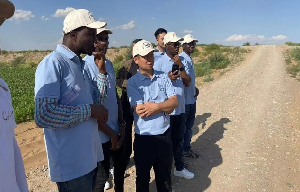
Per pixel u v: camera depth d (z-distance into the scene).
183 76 4.23
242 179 4.51
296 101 9.29
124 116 4.34
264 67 17.91
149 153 3.29
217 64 19.73
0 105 1.68
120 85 4.36
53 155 2.29
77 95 2.32
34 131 7.16
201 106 9.27
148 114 3.16
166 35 4.18
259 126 7.05
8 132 1.73
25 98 10.48
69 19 2.33
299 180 4.47
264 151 5.56
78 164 2.33
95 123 2.49
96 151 2.53
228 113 8.27
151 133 3.24
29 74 21.78
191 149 5.70
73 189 2.36
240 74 15.61
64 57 2.29
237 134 6.55
